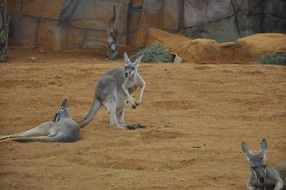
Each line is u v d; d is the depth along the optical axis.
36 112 17.11
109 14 31.83
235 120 15.91
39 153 12.51
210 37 31.88
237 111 17.03
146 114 16.69
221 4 31.67
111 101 15.00
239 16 31.67
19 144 13.27
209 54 27.48
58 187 10.30
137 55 28.39
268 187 9.99
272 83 20.83
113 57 30.11
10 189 10.23
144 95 19.09
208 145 13.05
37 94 19.47
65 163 11.80
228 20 31.78
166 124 15.35
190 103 18.00
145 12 32.16
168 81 20.94
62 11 31.70
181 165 11.59
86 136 14.12
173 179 10.66
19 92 19.80
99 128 15.03
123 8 31.92
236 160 11.90
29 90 20.09
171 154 12.31
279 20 31.91
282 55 26.34
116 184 10.41
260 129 14.74
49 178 10.85
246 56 27.56
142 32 32.00
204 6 31.88
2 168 11.45
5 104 18.12
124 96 15.30
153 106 17.70
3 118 16.31
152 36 31.12
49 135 13.67
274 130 14.63
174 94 19.25
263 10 31.91
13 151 12.70
